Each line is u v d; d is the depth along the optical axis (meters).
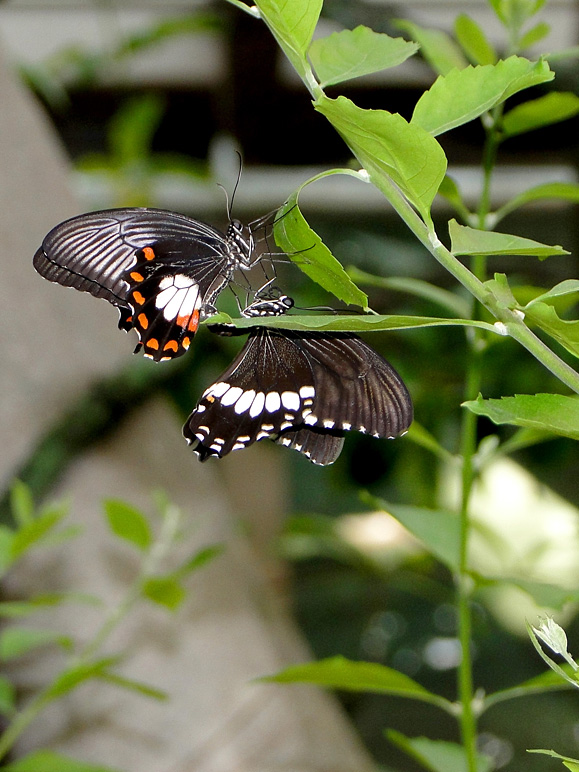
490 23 1.51
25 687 1.20
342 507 2.21
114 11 1.72
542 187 1.11
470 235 1.01
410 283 1.14
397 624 2.06
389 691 1.10
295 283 1.60
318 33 1.40
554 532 1.62
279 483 1.98
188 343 1.08
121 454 1.24
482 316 1.13
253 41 1.47
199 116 1.80
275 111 1.60
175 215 1.09
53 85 1.58
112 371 1.25
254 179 1.81
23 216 1.26
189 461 1.26
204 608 1.21
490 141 1.12
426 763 1.12
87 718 1.19
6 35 1.75
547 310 1.00
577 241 1.40
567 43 1.48
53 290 1.25
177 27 1.52
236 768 1.18
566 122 1.44
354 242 1.83
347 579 1.91
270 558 1.90
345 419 1.07
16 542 1.13
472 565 1.39
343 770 1.19
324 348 1.07
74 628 1.21
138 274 1.08
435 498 1.53
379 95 1.47
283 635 1.24
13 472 1.22
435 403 1.45
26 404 1.23
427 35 1.13
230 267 1.09
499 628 1.96
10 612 1.15
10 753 1.20
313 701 1.22
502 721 1.79
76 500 1.23
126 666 1.20
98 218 1.07
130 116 1.61
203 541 1.23
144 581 1.16
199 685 1.20
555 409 1.01
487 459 1.12
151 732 1.19
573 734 1.73
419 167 1.01
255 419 1.08
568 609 1.73
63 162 1.33
